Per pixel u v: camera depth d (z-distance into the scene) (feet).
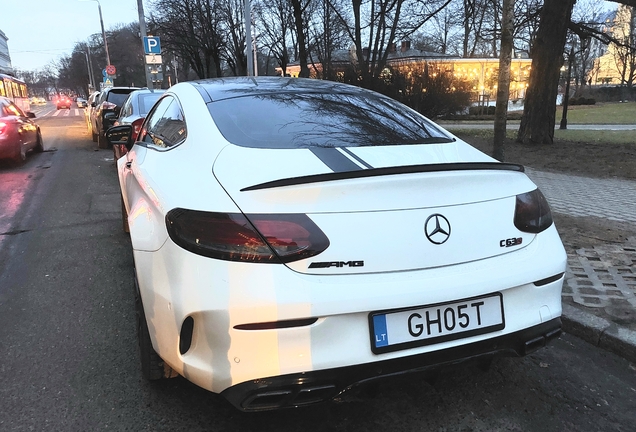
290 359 6.08
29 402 8.23
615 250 15.08
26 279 13.73
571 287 12.43
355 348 6.26
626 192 23.97
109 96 43.75
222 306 6.04
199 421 7.81
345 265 6.25
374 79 60.34
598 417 8.00
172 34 104.63
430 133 9.23
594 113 102.89
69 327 10.91
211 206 6.42
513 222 7.33
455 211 6.85
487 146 43.04
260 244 6.10
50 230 18.49
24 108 89.56
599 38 45.11
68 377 8.97
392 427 7.74
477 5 45.16
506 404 8.32
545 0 40.63
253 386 6.09
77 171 31.96
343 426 7.75
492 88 123.34
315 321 6.10
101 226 19.01
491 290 6.86
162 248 6.89
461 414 8.06
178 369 6.69
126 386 8.69
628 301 11.55
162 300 6.74
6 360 9.55
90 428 7.61
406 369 6.53
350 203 6.34
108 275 13.98
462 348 6.75
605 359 9.78
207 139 7.98
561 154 36.70
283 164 6.95
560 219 18.79
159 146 10.03
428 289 6.45
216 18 99.40
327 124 8.63
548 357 9.86
